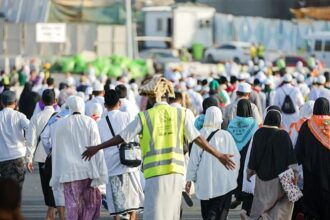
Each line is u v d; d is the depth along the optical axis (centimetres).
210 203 1805
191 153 1798
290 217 1753
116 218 1897
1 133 1988
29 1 8694
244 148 1995
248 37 9975
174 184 1503
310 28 9769
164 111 1512
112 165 1886
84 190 1747
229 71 6625
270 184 1738
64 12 9000
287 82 3303
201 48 9569
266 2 10594
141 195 1911
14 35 8069
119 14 9025
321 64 7894
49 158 1931
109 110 1898
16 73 5916
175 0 10825
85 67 7312
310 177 1830
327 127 1825
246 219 1764
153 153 1501
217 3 10850
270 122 1758
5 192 905
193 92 3741
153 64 7869
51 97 1942
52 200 1953
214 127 1795
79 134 1725
